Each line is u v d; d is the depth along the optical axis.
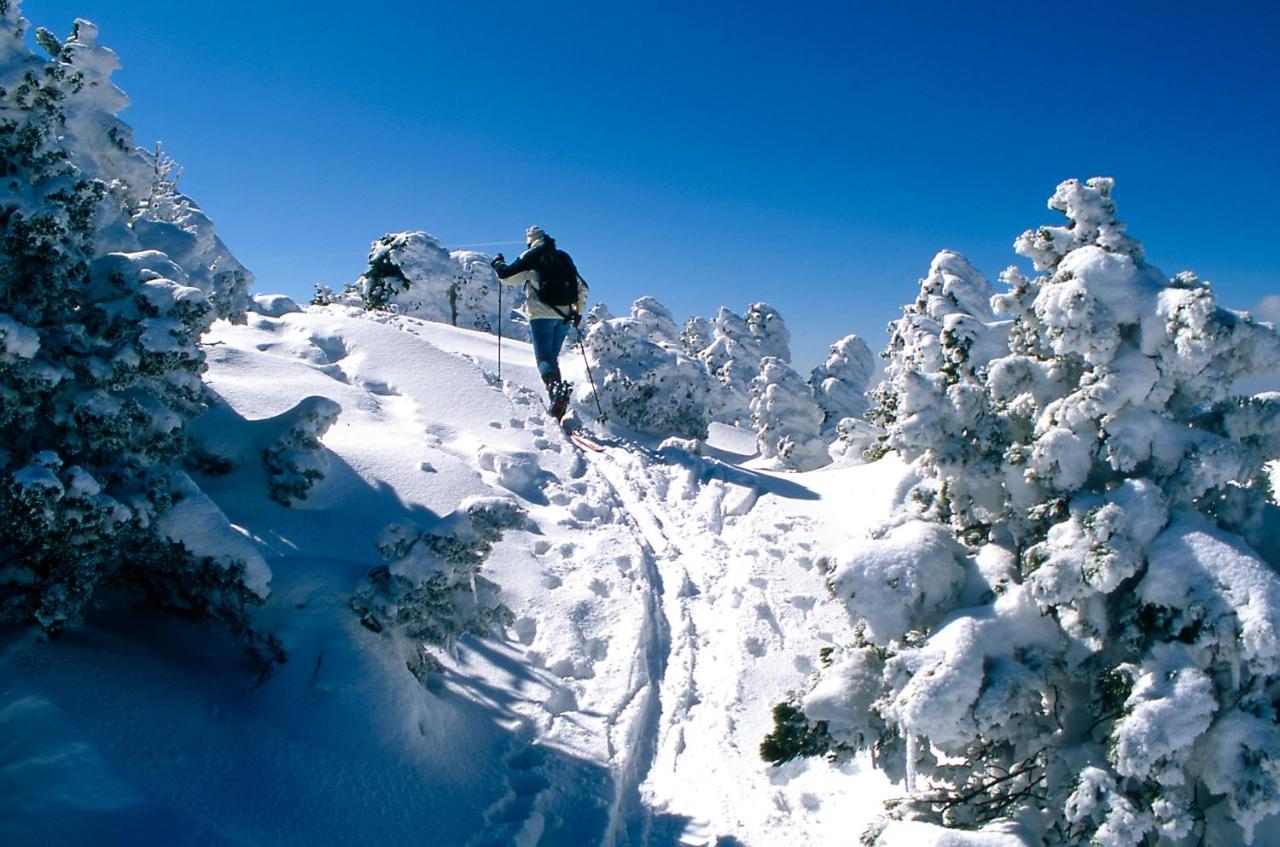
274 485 5.33
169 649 3.93
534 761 4.07
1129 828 2.84
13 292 3.47
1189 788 3.05
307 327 10.05
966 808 3.52
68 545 3.26
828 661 3.88
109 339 3.72
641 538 7.12
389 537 3.91
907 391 3.66
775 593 6.30
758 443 12.33
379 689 3.75
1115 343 3.27
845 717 3.55
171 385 4.05
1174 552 3.06
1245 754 2.82
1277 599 2.88
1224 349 3.18
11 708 3.00
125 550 3.67
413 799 3.47
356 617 3.99
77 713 3.14
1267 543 3.38
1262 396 3.36
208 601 3.81
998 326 3.98
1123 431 3.27
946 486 3.75
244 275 7.57
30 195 3.45
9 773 2.76
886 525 4.04
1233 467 3.21
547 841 3.62
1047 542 3.28
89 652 3.56
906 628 3.46
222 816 3.01
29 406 3.38
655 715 4.87
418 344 9.80
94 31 4.95
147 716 3.32
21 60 3.64
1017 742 3.40
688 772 4.40
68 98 4.86
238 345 8.93
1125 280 3.31
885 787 4.42
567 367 12.82
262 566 3.72
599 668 5.04
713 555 6.98
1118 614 3.25
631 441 10.23
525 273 9.81
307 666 3.76
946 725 3.08
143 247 5.39
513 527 3.97
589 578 6.00
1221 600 2.93
